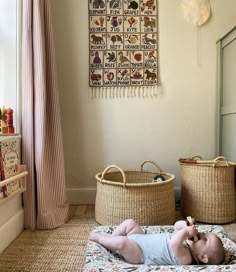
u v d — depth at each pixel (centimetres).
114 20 239
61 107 239
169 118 241
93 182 241
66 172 241
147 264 118
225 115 229
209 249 116
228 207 192
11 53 178
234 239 163
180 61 241
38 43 179
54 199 192
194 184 196
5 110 168
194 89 240
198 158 239
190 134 241
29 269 127
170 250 118
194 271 98
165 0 240
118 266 105
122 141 241
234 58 212
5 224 151
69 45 238
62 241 158
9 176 152
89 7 238
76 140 241
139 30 240
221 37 231
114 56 239
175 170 241
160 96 241
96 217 192
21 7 182
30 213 177
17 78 178
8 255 141
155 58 240
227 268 100
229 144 221
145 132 241
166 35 241
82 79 239
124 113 241
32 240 160
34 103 179
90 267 105
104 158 241
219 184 190
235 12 240
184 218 203
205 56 241
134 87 241
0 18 178
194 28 241
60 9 237
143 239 125
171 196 188
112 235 136
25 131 178
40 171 178
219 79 236
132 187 173
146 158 241
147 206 174
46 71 194
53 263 132
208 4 239
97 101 240
